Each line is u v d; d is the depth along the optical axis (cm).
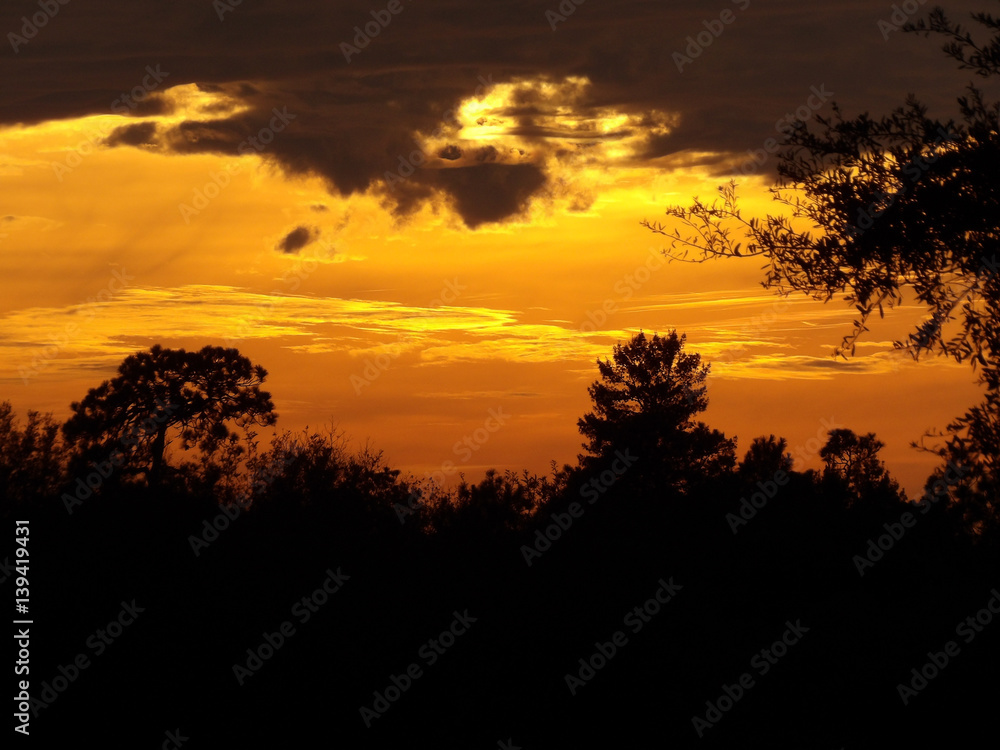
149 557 1293
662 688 1113
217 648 1126
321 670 1094
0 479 1522
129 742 911
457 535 1486
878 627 1440
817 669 1222
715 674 1177
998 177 773
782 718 1047
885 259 820
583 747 955
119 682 1023
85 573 1241
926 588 1642
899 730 1018
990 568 1513
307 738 948
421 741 953
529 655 1182
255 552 1344
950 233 787
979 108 800
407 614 1264
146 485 1658
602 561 1459
